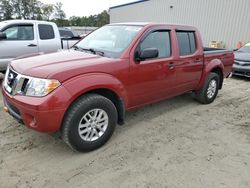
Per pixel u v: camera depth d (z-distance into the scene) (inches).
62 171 105.6
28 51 251.6
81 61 117.3
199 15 630.5
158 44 148.9
